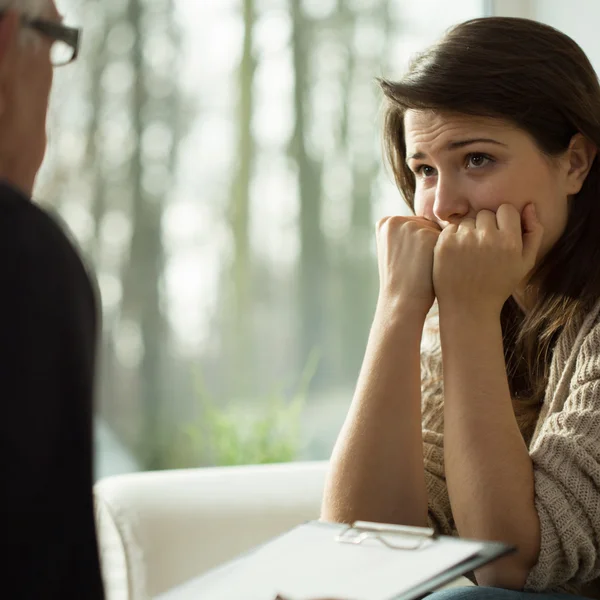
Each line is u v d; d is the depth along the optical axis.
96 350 1.21
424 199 2.38
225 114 4.74
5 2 1.30
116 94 4.70
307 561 1.56
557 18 3.94
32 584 1.06
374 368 2.21
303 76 4.73
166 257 4.73
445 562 1.47
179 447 4.66
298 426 4.70
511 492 1.94
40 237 1.12
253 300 4.74
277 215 4.75
